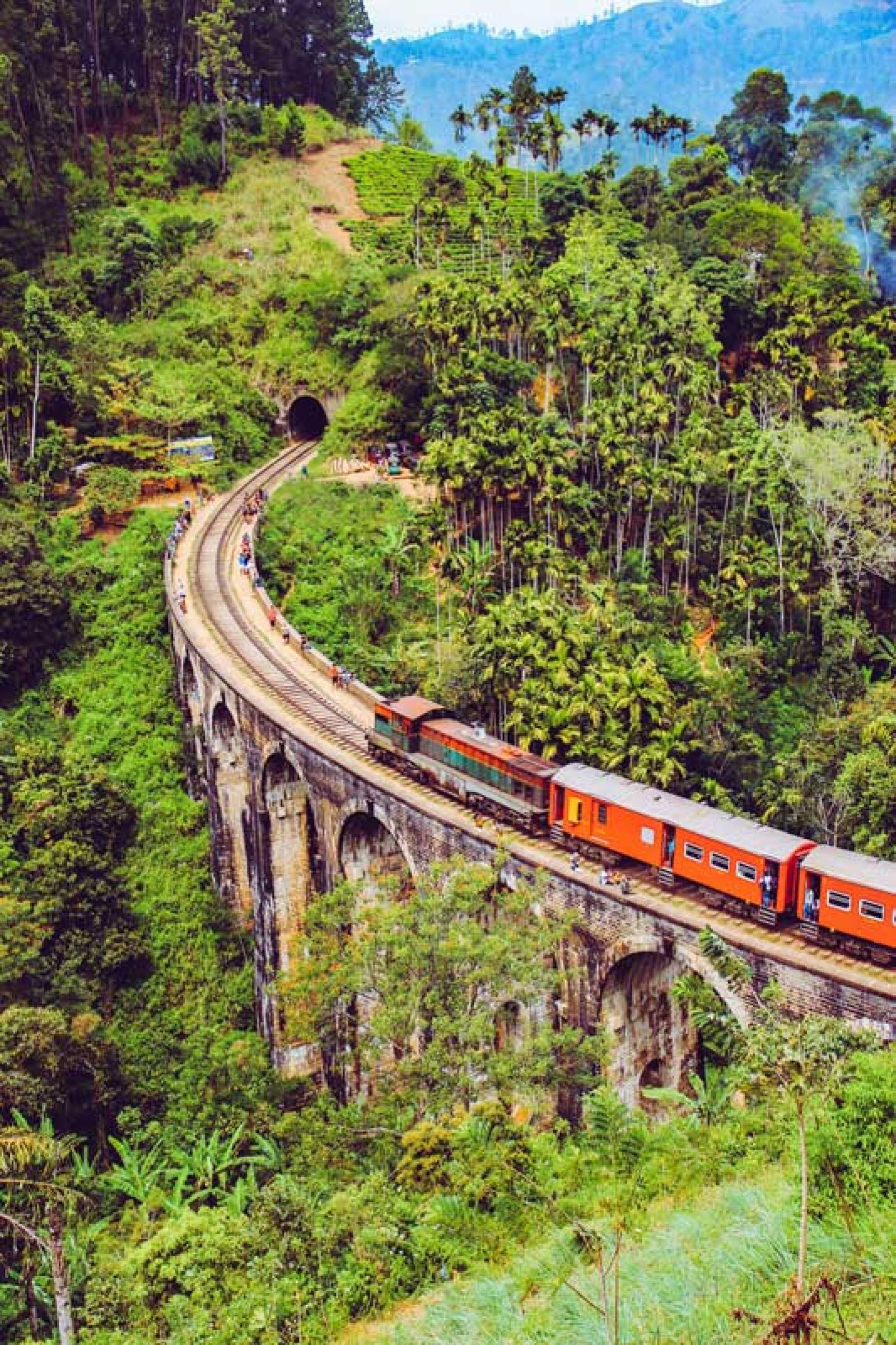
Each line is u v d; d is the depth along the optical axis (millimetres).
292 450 124125
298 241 143250
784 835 43719
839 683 86375
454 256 146125
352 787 58031
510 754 54062
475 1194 35438
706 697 82625
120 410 110562
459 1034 40938
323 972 45812
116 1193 53844
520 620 80062
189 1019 69562
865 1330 23500
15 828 72062
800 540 92375
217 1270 38406
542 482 94812
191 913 74750
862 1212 27797
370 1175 39000
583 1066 44344
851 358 112188
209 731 75062
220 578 90625
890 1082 30016
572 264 118375
